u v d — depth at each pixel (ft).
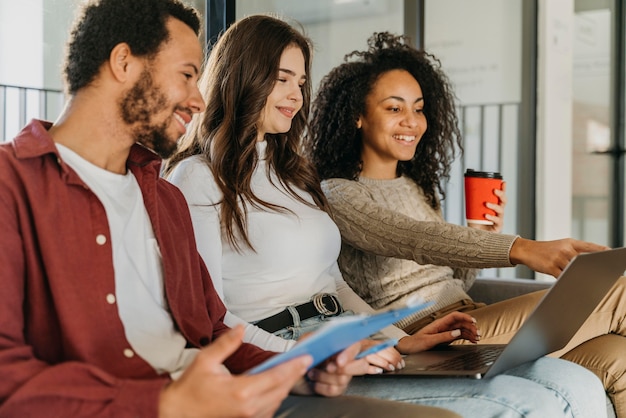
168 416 3.23
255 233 5.74
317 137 7.83
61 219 3.79
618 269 5.64
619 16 17.47
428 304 3.89
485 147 14.11
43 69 6.65
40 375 3.33
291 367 3.24
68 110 4.11
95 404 3.31
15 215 3.71
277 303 5.71
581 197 16.85
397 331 6.18
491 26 13.98
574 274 4.71
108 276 3.86
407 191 7.73
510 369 5.14
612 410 6.47
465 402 4.44
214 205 5.64
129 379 3.59
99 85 4.04
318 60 10.78
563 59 15.07
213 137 5.94
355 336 3.48
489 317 6.93
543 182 14.66
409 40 8.27
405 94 7.45
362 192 7.09
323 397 4.32
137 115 4.07
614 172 17.60
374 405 4.09
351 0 11.22
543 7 14.49
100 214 3.90
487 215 7.21
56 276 3.72
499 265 5.94
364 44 11.48
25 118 6.56
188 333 4.38
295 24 10.18
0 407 3.31
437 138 8.07
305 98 6.45
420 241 6.26
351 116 7.58
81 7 4.17
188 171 5.73
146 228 4.28
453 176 13.92
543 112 14.61
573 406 4.78
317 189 6.46
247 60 5.96
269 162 6.17
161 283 4.28
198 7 8.23
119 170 4.28
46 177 3.83
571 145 15.58
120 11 4.01
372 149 7.64
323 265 6.08
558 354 6.68
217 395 3.15
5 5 6.38
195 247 4.74
